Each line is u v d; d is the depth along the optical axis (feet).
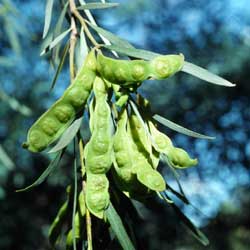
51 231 1.77
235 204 11.32
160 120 1.63
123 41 1.71
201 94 10.39
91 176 1.56
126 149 1.55
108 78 1.54
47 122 1.58
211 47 10.27
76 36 1.73
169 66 1.51
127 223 1.73
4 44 7.41
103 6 1.76
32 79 8.20
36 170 8.70
